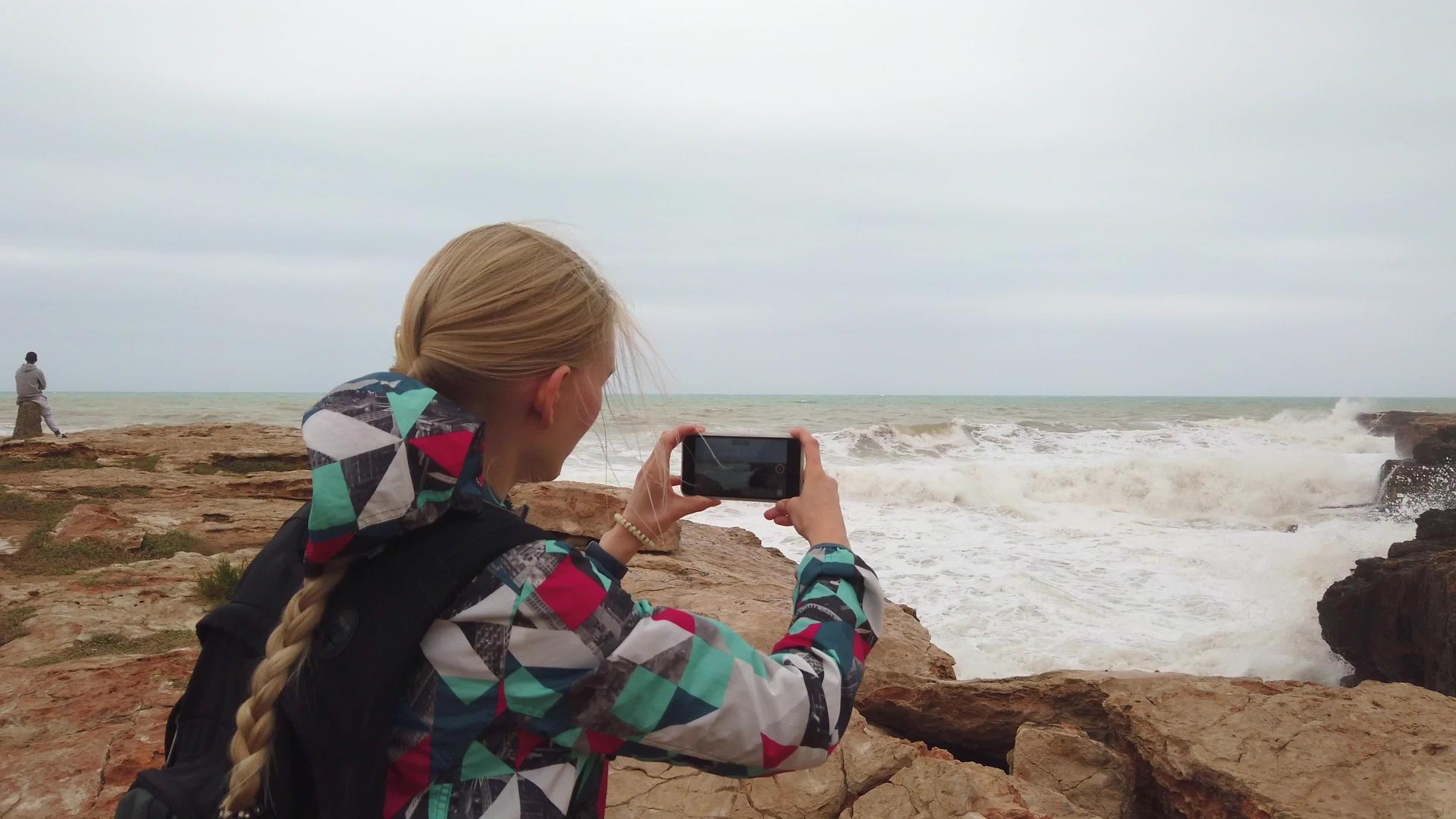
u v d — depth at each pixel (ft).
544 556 2.97
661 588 19.48
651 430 3.84
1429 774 10.05
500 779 2.86
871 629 3.67
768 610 17.35
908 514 57.26
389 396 2.97
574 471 52.06
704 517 46.32
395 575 2.87
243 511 30.48
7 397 219.20
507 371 3.25
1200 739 11.25
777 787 10.23
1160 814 11.93
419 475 2.82
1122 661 29.40
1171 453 94.99
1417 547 34.17
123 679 13.52
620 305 3.76
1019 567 39.96
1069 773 11.57
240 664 3.31
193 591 20.22
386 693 2.74
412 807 2.81
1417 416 113.80
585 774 3.27
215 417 135.23
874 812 9.80
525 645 2.81
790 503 4.17
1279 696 12.45
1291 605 35.40
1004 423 111.65
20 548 24.29
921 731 15.34
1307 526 56.39
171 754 3.37
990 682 15.10
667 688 2.86
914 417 152.97
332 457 2.77
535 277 3.32
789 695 3.05
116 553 24.67
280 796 2.88
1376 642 31.45
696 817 9.70
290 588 3.42
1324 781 10.15
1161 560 41.96
